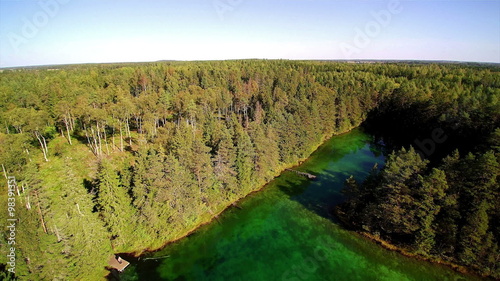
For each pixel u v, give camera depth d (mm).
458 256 40312
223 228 51125
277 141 72812
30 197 34531
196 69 156000
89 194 42156
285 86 117438
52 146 73938
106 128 85000
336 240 47875
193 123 86438
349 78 140125
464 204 40500
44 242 32250
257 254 45031
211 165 54875
